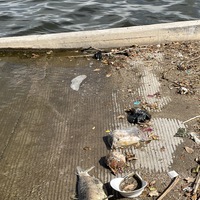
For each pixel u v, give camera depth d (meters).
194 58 3.42
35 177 2.16
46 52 3.84
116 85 3.10
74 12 5.75
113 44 3.81
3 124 2.69
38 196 2.03
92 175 2.14
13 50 3.89
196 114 2.62
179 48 3.65
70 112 2.78
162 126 2.52
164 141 2.38
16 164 2.28
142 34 3.73
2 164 2.28
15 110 2.85
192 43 3.73
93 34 3.78
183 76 3.13
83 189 1.99
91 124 2.61
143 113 2.59
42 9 5.93
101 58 3.59
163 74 3.19
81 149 2.37
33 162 2.29
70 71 3.41
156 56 3.53
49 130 2.58
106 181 2.09
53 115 2.75
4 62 3.68
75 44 3.84
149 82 3.09
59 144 2.43
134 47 3.76
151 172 2.12
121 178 2.05
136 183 2.04
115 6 6.00
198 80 3.05
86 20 5.47
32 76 3.36
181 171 2.12
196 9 5.77
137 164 2.20
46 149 2.39
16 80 3.30
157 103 2.79
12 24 5.37
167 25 3.75
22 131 2.59
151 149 2.31
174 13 5.61
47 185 2.10
